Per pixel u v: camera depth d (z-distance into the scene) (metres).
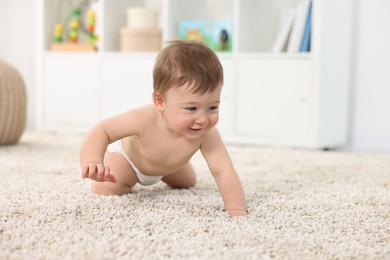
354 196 1.38
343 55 2.71
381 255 0.91
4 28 3.55
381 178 1.69
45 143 2.51
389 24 2.70
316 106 2.48
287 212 1.19
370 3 2.73
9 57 3.57
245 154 2.24
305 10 2.57
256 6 2.79
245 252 0.90
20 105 2.37
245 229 1.04
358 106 2.80
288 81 2.55
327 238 1.00
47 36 3.24
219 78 1.11
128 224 1.06
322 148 2.58
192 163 1.94
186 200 1.28
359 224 1.11
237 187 1.20
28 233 0.99
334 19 2.58
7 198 1.26
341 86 2.71
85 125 3.10
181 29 2.88
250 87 2.64
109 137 1.21
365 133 2.79
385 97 2.73
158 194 1.36
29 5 3.51
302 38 2.58
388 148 2.73
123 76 2.96
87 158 1.15
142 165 1.30
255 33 2.80
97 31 3.40
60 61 3.14
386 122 2.74
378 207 1.27
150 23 3.02
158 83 1.13
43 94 3.21
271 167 1.90
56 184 1.46
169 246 0.93
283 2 2.88
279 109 2.58
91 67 3.05
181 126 1.12
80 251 0.89
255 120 2.64
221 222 1.08
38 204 1.20
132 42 2.96
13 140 2.40
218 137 1.26
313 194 1.41
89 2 3.42
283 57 2.55
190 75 1.08
